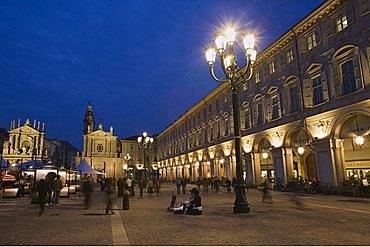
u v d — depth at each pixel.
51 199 18.89
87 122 96.31
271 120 29.39
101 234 8.95
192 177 54.03
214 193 28.44
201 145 50.09
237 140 13.75
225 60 14.67
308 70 24.41
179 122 64.12
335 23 22.19
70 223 11.17
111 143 93.25
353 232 8.55
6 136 89.38
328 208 14.15
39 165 26.69
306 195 21.75
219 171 42.53
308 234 8.38
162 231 9.34
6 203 19.67
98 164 90.94
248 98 34.19
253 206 15.72
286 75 27.44
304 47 25.44
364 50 19.27
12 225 10.73
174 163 67.44
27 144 85.56
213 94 44.56
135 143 99.75
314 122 23.56
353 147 20.94
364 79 19.11
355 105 19.64
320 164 22.78
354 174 20.84
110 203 14.16
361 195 18.95
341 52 21.27
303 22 24.89
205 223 10.68
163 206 17.70
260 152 33.03
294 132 26.78
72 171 32.69
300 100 25.30
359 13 19.86
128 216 13.11
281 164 27.53
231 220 11.16
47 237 8.54
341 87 21.14
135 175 91.19
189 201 13.73
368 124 19.50
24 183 29.50
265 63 31.03
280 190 26.91
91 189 18.72
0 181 24.86
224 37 13.65
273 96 29.44
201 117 50.59
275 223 10.30
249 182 33.31
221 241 7.75
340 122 21.19
